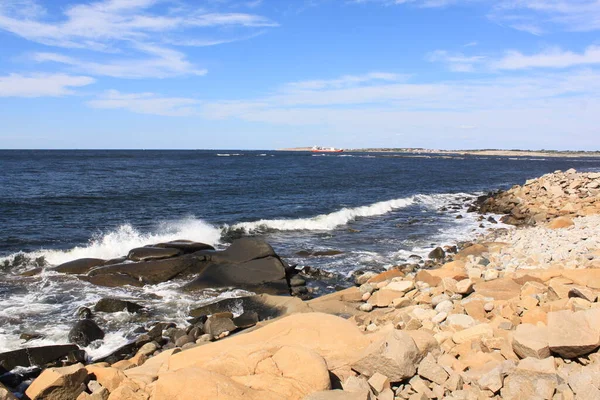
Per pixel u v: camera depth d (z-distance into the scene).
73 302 11.23
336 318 7.25
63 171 51.88
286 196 34.44
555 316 6.10
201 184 41.25
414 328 7.76
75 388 5.78
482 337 6.53
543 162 123.44
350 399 4.68
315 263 15.77
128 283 12.56
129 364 7.77
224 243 18.98
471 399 5.08
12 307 10.80
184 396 4.91
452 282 9.84
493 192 41.16
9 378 7.51
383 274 13.02
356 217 26.28
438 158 151.75
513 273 10.39
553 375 5.09
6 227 19.95
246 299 11.05
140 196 31.39
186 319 10.43
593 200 25.66
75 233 19.45
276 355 5.50
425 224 24.36
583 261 10.96
